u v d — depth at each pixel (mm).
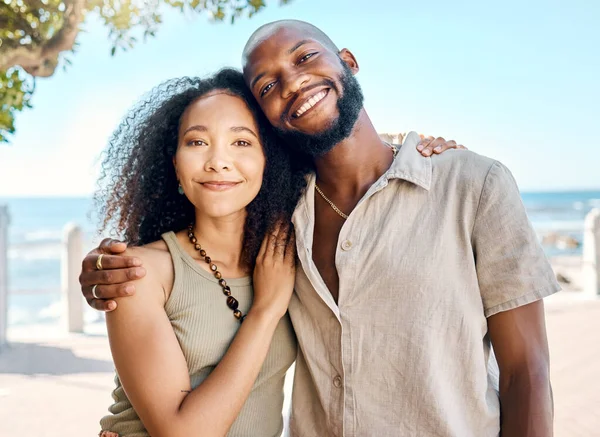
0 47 4297
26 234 29641
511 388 1778
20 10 4352
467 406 1788
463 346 1782
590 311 8242
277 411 2045
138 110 2273
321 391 1902
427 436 1763
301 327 1956
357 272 1848
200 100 1963
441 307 1780
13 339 7535
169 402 1696
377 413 1810
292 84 1870
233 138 1918
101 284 1751
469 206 1817
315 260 2010
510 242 1769
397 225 1851
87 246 8078
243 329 1870
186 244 2037
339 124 1903
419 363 1764
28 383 5801
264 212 2023
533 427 1688
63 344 7270
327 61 1921
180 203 2186
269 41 1921
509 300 1771
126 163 2244
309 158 2092
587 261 9477
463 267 1817
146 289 1789
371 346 1815
